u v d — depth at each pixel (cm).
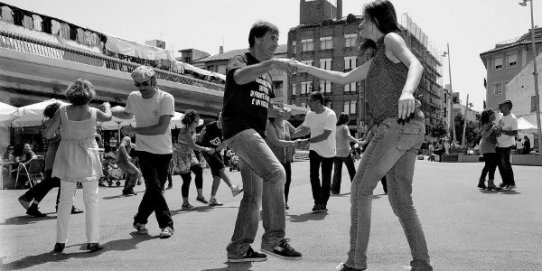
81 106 453
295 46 7306
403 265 371
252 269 363
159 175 527
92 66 2328
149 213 529
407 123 314
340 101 6812
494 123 1031
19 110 1440
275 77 7475
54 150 714
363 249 330
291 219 633
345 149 964
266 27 384
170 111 518
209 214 703
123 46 2747
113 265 383
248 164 368
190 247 454
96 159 454
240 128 365
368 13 335
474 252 421
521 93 4819
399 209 329
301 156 4188
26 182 1333
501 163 1027
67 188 441
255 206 382
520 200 840
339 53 6900
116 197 1029
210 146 811
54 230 578
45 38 2202
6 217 708
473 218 626
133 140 2398
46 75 2219
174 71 3225
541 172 1806
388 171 332
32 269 372
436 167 2316
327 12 7344
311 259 397
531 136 4472
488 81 5891
